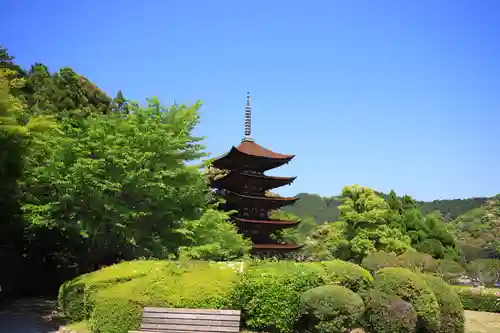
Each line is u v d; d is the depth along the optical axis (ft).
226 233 78.69
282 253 118.83
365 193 117.80
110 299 35.40
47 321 45.01
